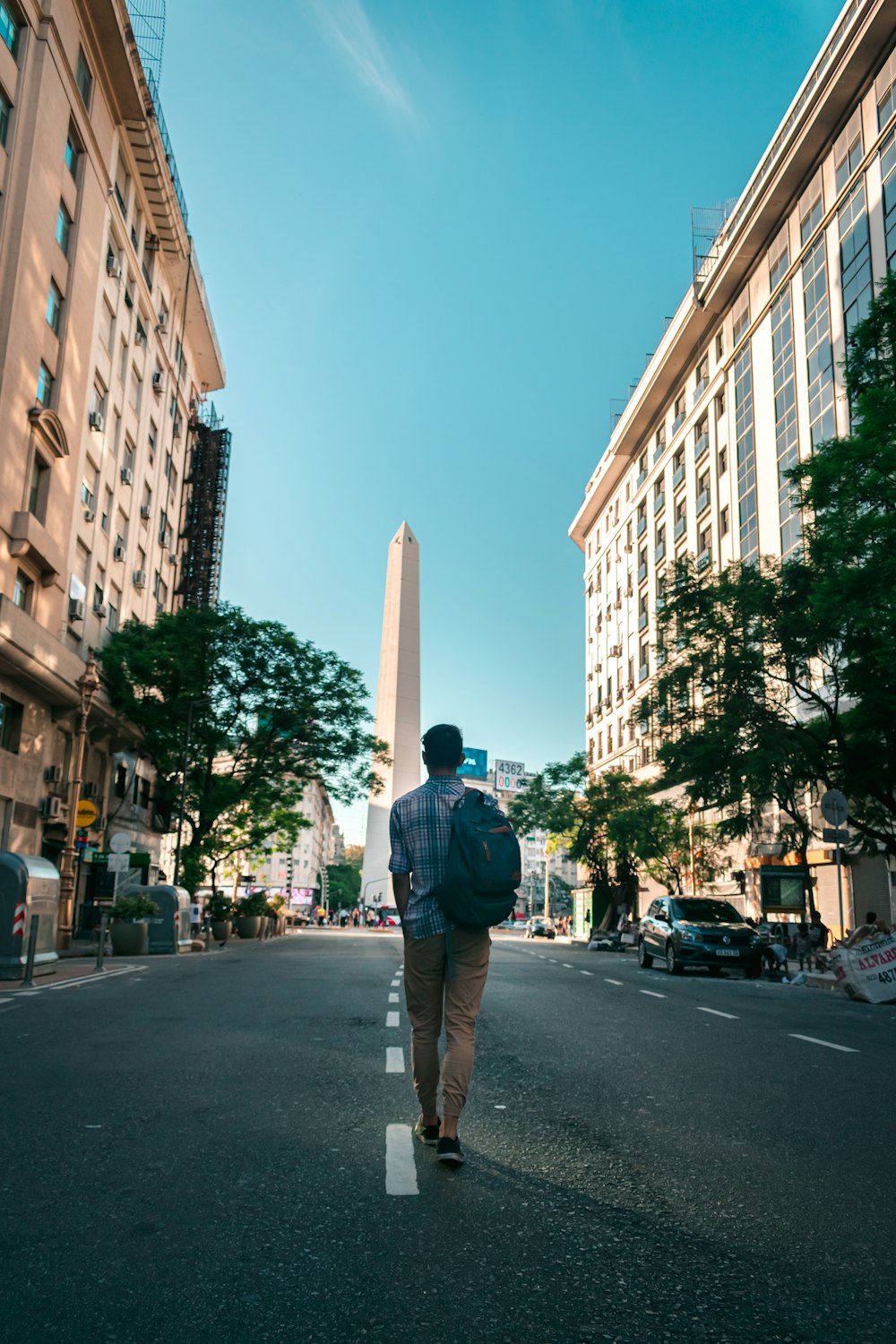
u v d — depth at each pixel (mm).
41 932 16844
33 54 27000
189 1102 5793
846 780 20844
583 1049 8242
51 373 29547
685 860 44938
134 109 34469
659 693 23281
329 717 36656
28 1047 7906
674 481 54719
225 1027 9211
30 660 26203
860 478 17281
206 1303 3025
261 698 36344
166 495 46812
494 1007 11391
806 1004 13875
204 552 51062
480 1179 4320
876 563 16547
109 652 34531
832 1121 5684
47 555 28016
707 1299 3141
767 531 41344
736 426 45594
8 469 25719
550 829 51625
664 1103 6094
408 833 4781
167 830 42844
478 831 4586
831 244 36281
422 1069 4773
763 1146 5070
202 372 55531
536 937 73875
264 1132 5098
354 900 151250
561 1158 4738
